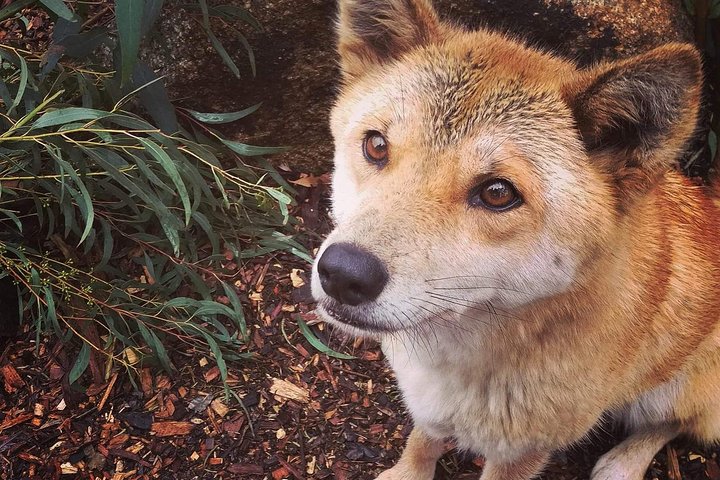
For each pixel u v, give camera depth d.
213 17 0.58
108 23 0.63
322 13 0.59
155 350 0.56
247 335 0.58
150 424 0.55
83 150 0.51
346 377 0.58
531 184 0.36
